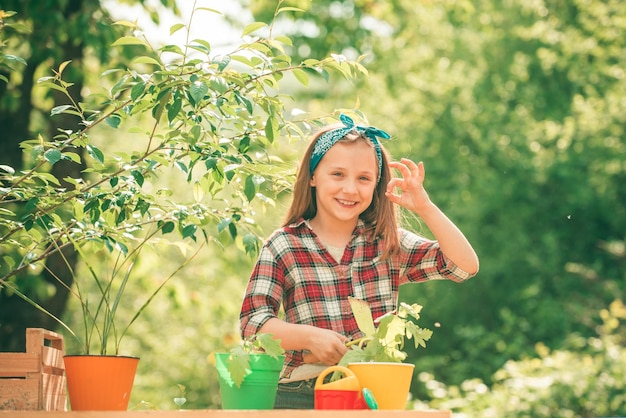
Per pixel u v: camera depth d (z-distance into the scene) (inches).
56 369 88.2
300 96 493.4
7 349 193.6
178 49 91.5
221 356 81.1
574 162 493.4
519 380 289.1
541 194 511.2
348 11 383.6
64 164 186.1
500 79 526.0
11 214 104.1
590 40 509.4
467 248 92.5
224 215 106.7
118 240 101.0
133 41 92.2
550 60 513.3
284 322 87.9
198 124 96.7
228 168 94.3
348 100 498.9
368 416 73.0
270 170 101.4
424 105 523.5
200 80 90.9
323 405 78.1
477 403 292.0
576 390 277.0
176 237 279.4
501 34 526.3
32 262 103.3
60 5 186.9
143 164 101.3
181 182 372.8
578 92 524.7
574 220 516.4
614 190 501.0
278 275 94.7
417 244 98.8
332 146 96.7
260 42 95.0
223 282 431.5
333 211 95.7
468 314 530.9
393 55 508.7
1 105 201.9
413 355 532.4
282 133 110.1
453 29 533.0
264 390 80.0
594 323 464.4
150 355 548.7
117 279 252.4
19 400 81.3
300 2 331.6
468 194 512.4
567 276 508.4
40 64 206.7
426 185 511.5
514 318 463.2
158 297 497.4
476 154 518.3
